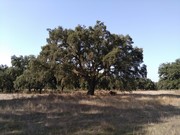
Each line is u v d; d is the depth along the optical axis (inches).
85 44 1822.1
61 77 1905.8
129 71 1887.3
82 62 1886.1
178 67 4325.8
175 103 1198.9
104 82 2130.9
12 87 3969.0
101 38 1833.2
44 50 1849.2
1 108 831.7
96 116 747.4
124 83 1952.5
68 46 1859.0
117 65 1800.0
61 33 1844.2
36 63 1838.1
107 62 1737.2
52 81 2923.2
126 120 676.7
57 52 1771.7
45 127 575.2
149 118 711.7
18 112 784.3
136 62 1889.8
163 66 4485.7
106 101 1153.4
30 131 533.6
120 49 1764.3
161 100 1293.1
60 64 1807.3
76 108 903.1
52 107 904.3
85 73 1899.6
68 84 1966.0
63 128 566.6
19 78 3324.3
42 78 1868.8
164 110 923.4
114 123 626.5
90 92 1913.1
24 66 4037.9
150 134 500.1
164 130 527.5
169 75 4357.8
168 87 4357.8
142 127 577.9
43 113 784.3
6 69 4313.5
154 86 4945.9
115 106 992.9
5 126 582.6
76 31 1855.3
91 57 1801.2
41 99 1184.8
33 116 728.3
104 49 1814.7
